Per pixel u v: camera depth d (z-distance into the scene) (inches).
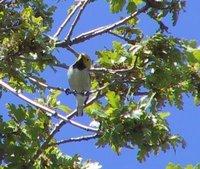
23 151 492.7
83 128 491.5
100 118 490.0
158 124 486.9
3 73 521.3
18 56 489.7
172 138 490.3
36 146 496.7
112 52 543.2
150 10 569.6
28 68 530.6
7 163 490.3
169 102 524.4
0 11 514.9
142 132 482.0
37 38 483.5
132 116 483.5
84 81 563.2
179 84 524.7
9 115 504.4
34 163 494.9
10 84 539.8
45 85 523.8
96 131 488.4
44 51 492.7
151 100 502.0
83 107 534.6
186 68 525.7
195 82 527.2
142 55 513.7
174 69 514.6
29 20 496.1
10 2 536.1
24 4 541.6
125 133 482.9
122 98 537.6
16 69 508.4
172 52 512.4
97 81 566.3
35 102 516.4
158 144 490.3
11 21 498.0
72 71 564.4
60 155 504.4
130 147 483.8
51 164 499.2
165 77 509.4
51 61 499.2
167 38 512.7
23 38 484.1
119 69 536.4
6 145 491.2
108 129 484.4
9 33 496.7
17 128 502.0
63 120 500.1
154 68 508.7
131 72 524.4
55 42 497.7
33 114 506.3
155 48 513.3
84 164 505.4
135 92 530.6
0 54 487.2
